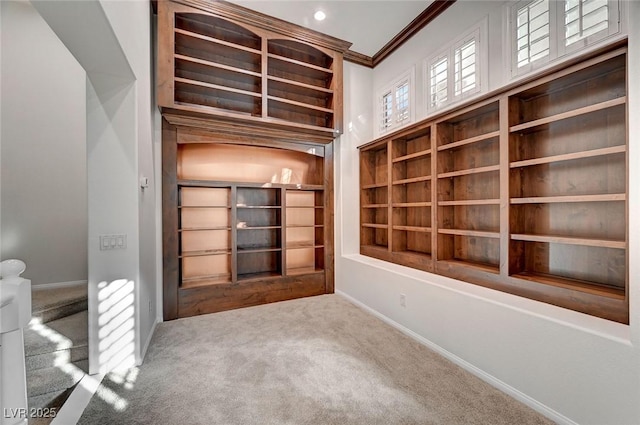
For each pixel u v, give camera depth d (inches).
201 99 139.6
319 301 154.7
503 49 103.0
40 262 123.1
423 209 138.5
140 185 92.6
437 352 98.9
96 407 71.5
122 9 74.0
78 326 97.8
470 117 111.9
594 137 79.9
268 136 151.5
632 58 57.4
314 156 178.2
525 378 72.8
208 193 151.4
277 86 152.7
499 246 98.0
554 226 88.3
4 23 119.0
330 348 101.7
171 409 70.9
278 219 161.6
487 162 108.7
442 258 117.4
